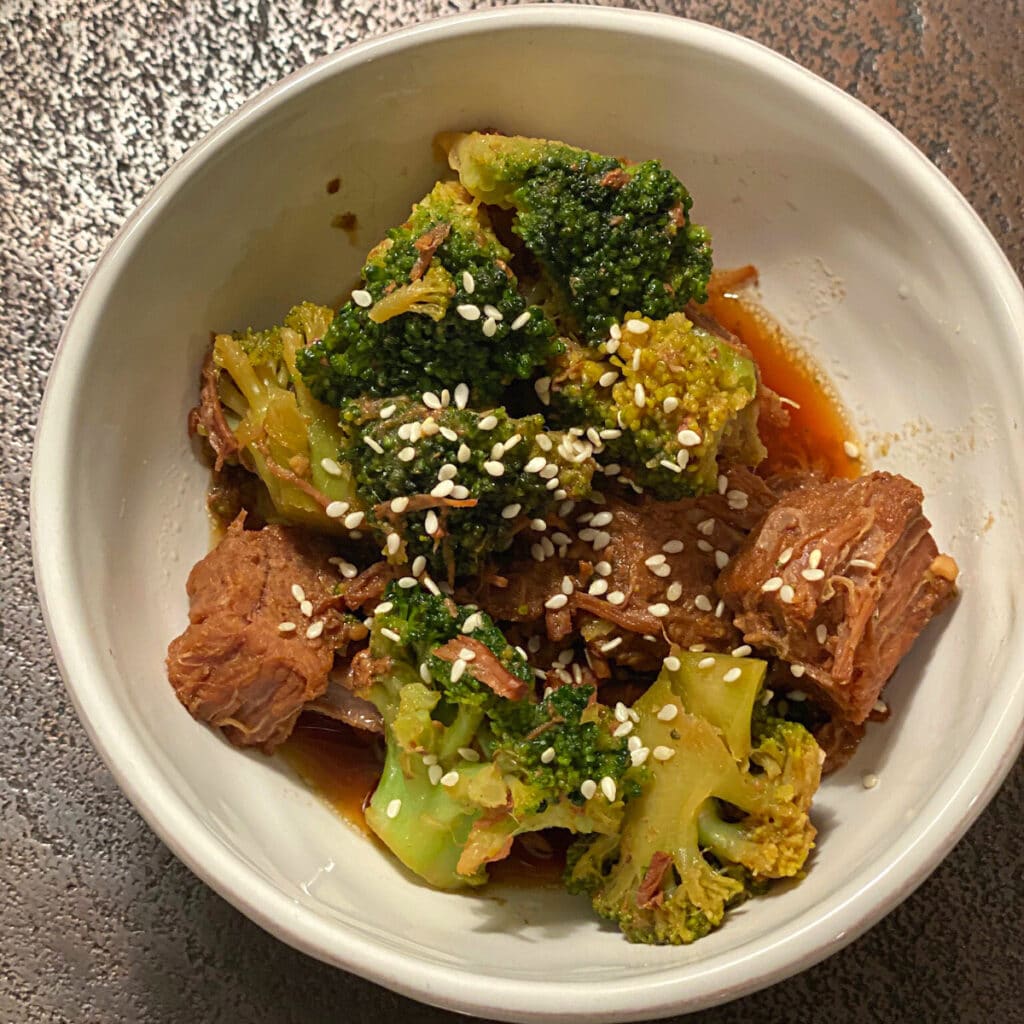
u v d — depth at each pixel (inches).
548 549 13.9
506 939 13.1
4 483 14.7
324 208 14.0
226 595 13.4
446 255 13.3
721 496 14.0
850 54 15.2
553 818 13.1
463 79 13.6
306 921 12.2
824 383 14.6
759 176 14.2
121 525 13.4
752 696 13.3
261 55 15.1
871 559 13.3
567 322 13.7
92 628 12.8
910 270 13.8
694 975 12.0
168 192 13.1
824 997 14.0
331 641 13.6
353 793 13.9
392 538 13.3
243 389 13.7
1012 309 13.2
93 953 14.1
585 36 13.4
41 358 14.8
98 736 12.4
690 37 13.4
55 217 15.0
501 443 13.2
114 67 15.1
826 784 13.6
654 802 13.1
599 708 13.3
